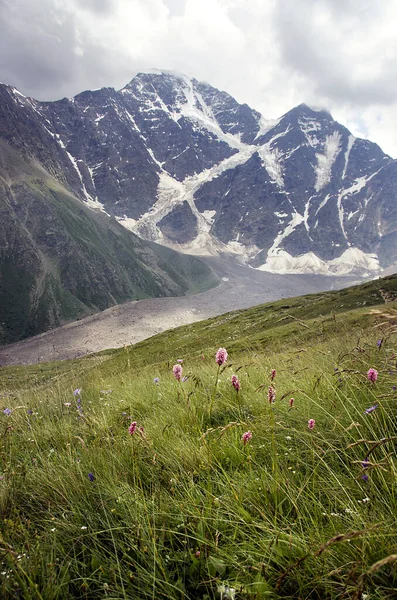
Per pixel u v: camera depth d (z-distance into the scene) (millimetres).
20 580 2479
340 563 2449
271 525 2826
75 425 6441
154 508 3203
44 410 7777
